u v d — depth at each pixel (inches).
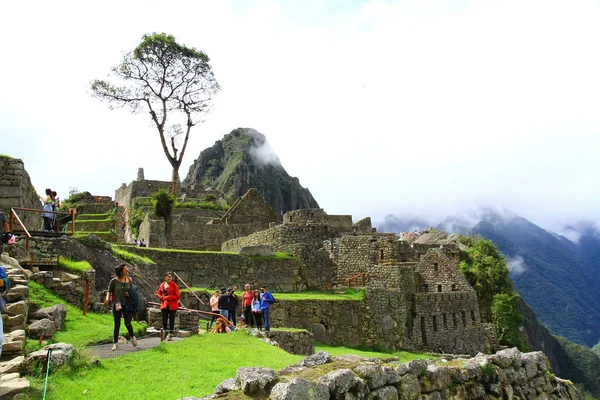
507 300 1726.1
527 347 1739.7
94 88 1998.0
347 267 1272.1
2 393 317.4
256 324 846.5
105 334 530.9
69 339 496.4
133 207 2222.0
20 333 443.8
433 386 381.1
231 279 1124.5
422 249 1825.8
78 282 666.8
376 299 1140.5
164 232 1711.4
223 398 292.7
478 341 1422.2
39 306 547.8
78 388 350.9
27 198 889.5
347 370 320.5
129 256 926.4
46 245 740.7
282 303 1002.1
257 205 2032.5
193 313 704.4
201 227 1784.0
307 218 1546.5
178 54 2082.9
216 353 495.2
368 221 1958.7
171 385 370.3
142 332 601.9
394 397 344.8
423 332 1279.5
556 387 518.3
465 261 1870.1
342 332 1053.8
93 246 834.8
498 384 437.4
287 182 6781.5
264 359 479.5
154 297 843.4
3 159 829.2
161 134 2122.3
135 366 424.2
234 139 6968.5
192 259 1095.6
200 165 6594.5
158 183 2518.5
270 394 287.0
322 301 1043.9
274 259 1192.8
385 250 1258.6
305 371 335.9
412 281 1316.4
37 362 372.5
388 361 406.9
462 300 1424.7
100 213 2511.1
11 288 516.4
